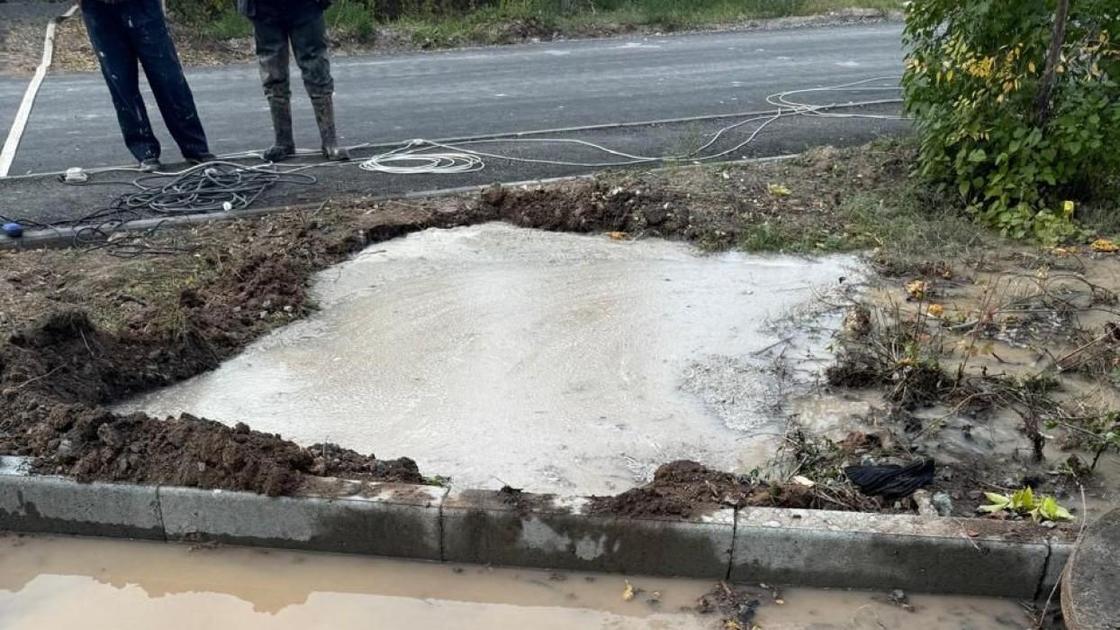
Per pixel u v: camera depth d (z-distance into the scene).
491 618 2.83
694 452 3.59
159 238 5.72
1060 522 3.02
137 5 6.88
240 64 13.14
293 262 5.26
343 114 9.70
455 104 10.26
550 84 11.55
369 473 3.28
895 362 4.11
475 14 16.30
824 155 7.38
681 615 2.85
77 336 4.07
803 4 18.80
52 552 3.16
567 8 17.28
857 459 3.47
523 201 6.36
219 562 3.10
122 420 3.36
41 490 3.18
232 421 3.80
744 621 2.81
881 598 2.93
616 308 4.91
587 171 7.33
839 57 13.69
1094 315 4.81
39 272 5.12
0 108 9.88
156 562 3.11
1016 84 5.92
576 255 5.68
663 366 4.28
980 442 3.67
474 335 4.58
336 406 3.92
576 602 2.91
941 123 6.34
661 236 6.03
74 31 13.89
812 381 4.16
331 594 2.96
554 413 3.86
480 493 3.07
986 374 4.13
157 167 7.38
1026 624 2.82
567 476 3.40
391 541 3.07
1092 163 6.06
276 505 3.07
